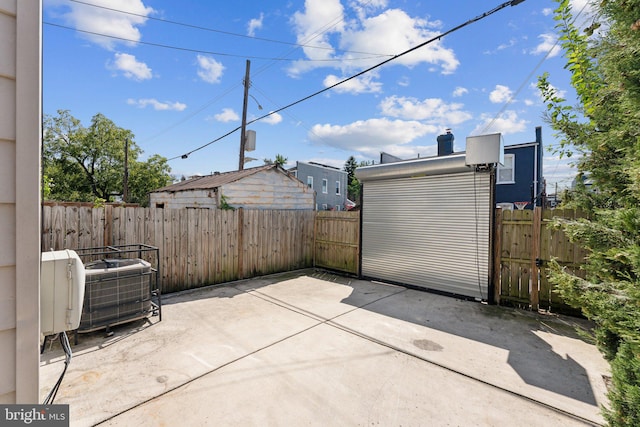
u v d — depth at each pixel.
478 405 2.18
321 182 23.19
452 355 2.95
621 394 1.60
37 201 1.07
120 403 2.14
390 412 2.09
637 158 1.76
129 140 21.69
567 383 2.47
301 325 3.70
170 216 5.07
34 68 1.05
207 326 3.63
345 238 6.87
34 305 1.07
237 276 6.07
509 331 3.58
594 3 2.12
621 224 1.85
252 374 2.55
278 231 6.82
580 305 2.79
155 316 3.96
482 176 4.84
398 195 5.92
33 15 1.05
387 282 6.07
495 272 4.70
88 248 3.88
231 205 7.32
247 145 10.59
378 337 3.37
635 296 1.61
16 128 1.02
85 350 2.97
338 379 2.49
